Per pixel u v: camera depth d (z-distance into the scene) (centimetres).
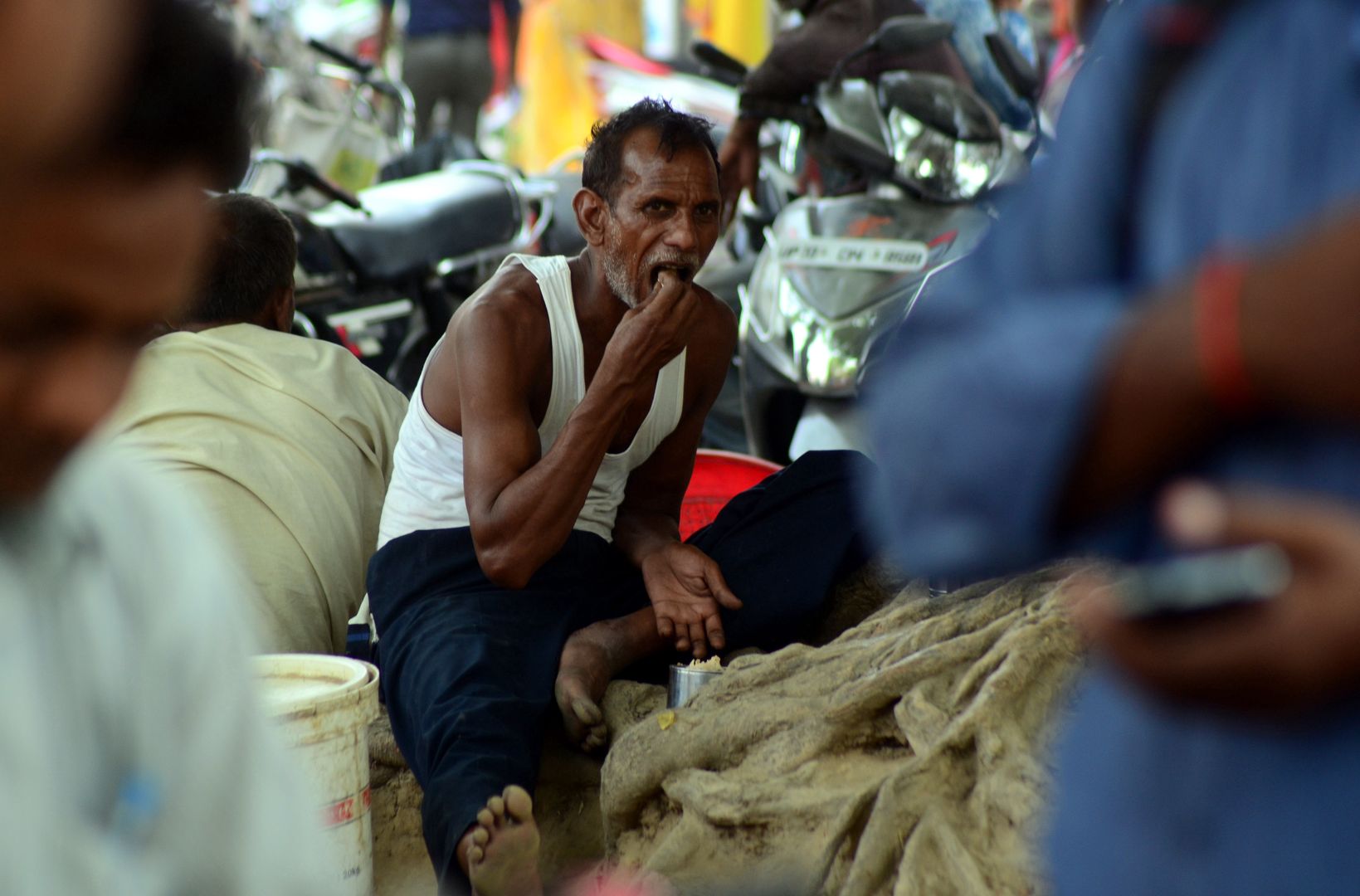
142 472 229
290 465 796
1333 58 216
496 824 575
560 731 713
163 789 218
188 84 190
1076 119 239
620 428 777
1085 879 235
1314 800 208
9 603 200
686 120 740
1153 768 224
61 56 178
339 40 2517
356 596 823
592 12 2420
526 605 736
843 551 768
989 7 1200
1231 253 210
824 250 1039
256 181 1226
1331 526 197
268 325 871
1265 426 207
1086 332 213
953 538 219
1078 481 213
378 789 741
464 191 1306
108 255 187
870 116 1081
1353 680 200
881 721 600
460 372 734
